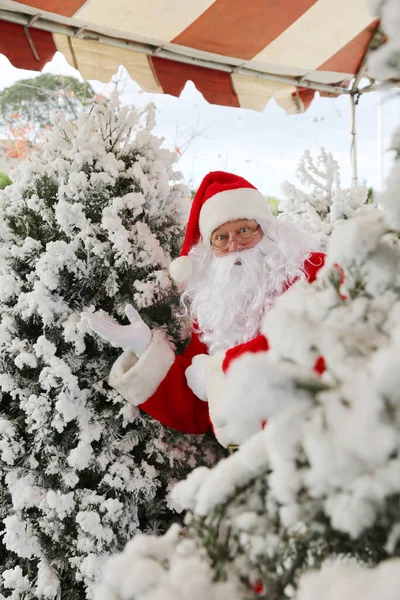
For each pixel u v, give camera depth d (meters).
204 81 1.76
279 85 1.92
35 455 1.23
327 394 0.28
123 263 1.22
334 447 0.27
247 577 0.38
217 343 1.32
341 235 0.36
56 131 1.33
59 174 1.26
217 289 1.33
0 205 1.33
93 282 1.25
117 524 1.16
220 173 1.39
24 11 1.35
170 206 1.38
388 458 0.27
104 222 1.19
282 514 0.33
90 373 1.27
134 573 0.34
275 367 0.29
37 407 1.17
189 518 0.42
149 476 1.21
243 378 0.29
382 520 0.29
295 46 1.72
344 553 0.35
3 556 1.27
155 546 0.39
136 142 1.33
